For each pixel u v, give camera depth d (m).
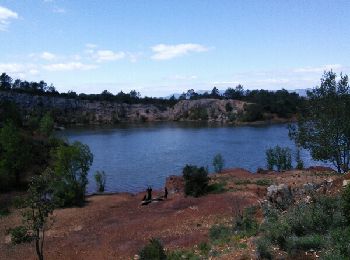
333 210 18.36
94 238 33.41
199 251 22.56
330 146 35.69
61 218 44.16
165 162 90.75
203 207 37.56
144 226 34.28
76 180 54.34
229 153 100.62
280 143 117.88
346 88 35.75
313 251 15.54
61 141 86.88
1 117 118.19
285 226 17.92
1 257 30.83
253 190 42.50
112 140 136.50
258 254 16.64
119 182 71.00
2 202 52.19
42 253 27.91
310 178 43.69
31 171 70.44
